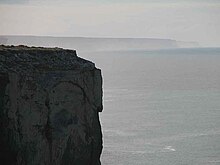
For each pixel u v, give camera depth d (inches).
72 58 2047.2
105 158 3353.8
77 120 1990.7
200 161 3351.4
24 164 1899.6
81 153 1995.6
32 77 1918.1
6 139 1898.4
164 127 4448.8
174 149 3629.4
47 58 1995.6
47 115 1931.6
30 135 1907.0
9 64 1918.1
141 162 3294.8
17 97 1899.6
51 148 1930.4
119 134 4138.8
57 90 1952.5
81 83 2005.4
